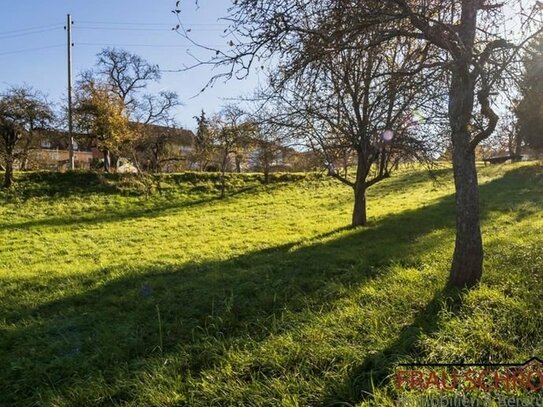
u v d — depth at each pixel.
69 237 17.34
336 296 6.71
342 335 5.13
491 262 7.21
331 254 10.12
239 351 5.07
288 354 4.79
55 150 43.62
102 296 8.38
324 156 14.56
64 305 8.02
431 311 5.53
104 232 18.33
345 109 13.02
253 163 32.16
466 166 6.24
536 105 5.87
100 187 28.78
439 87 6.46
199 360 5.09
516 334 4.71
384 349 4.65
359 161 14.91
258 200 27.03
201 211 24.27
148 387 4.57
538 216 12.41
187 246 14.09
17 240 17.03
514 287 5.92
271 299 6.93
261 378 4.50
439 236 11.03
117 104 37.16
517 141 23.25
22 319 7.36
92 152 60.38
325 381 4.23
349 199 24.47
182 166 46.06
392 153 14.01
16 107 26.77
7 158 27.28
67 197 27.03
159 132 42.84
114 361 5.39
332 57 5.64
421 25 5.25
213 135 31.30
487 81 5.19
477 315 5.11
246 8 4.96
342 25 5.10
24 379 5.27
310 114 12.66
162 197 28.31
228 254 12.05
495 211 14.17
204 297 7.50
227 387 4.36
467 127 6.18
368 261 8.91
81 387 4.82
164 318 6.72
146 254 12.98
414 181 27.77
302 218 19.56
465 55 5.16
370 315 5.59
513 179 21.55
